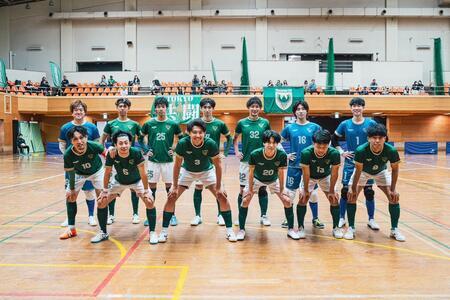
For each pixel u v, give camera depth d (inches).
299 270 126.0
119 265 131.0
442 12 837.8
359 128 182.2
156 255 142.3
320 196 282.4
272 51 863.1
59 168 493.4
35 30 878.4
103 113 756.0
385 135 149.9
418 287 111.6
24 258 138.5
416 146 784.3
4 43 876.6
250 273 123.4
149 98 732.7
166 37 870.4
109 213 195.0
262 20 858.1
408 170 462.0
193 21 861.8
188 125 152.5
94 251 147.0
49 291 108.8
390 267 128.6
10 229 181.2
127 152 149.6
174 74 833.5
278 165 158.6
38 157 694.5
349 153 177.0
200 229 182.9
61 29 874.8
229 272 124.3
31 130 804.6
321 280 117.3
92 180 173.5
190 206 242.5
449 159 643.5
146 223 189.9
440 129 820.0
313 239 164.1
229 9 853.8
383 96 732.0
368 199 183.0
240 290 109.8
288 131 185.6
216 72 832.9
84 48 878.4
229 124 789.9
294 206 242.7
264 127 187.0
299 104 185.2
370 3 854.5
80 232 176.2
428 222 194.1
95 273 123.2
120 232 177.0
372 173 163.2
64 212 221.3
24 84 804.6
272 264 132.0
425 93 759.1
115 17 857.5
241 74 842.2
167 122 191.5
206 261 135.4
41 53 879.1
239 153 192.7
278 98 713.0
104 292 108.3
